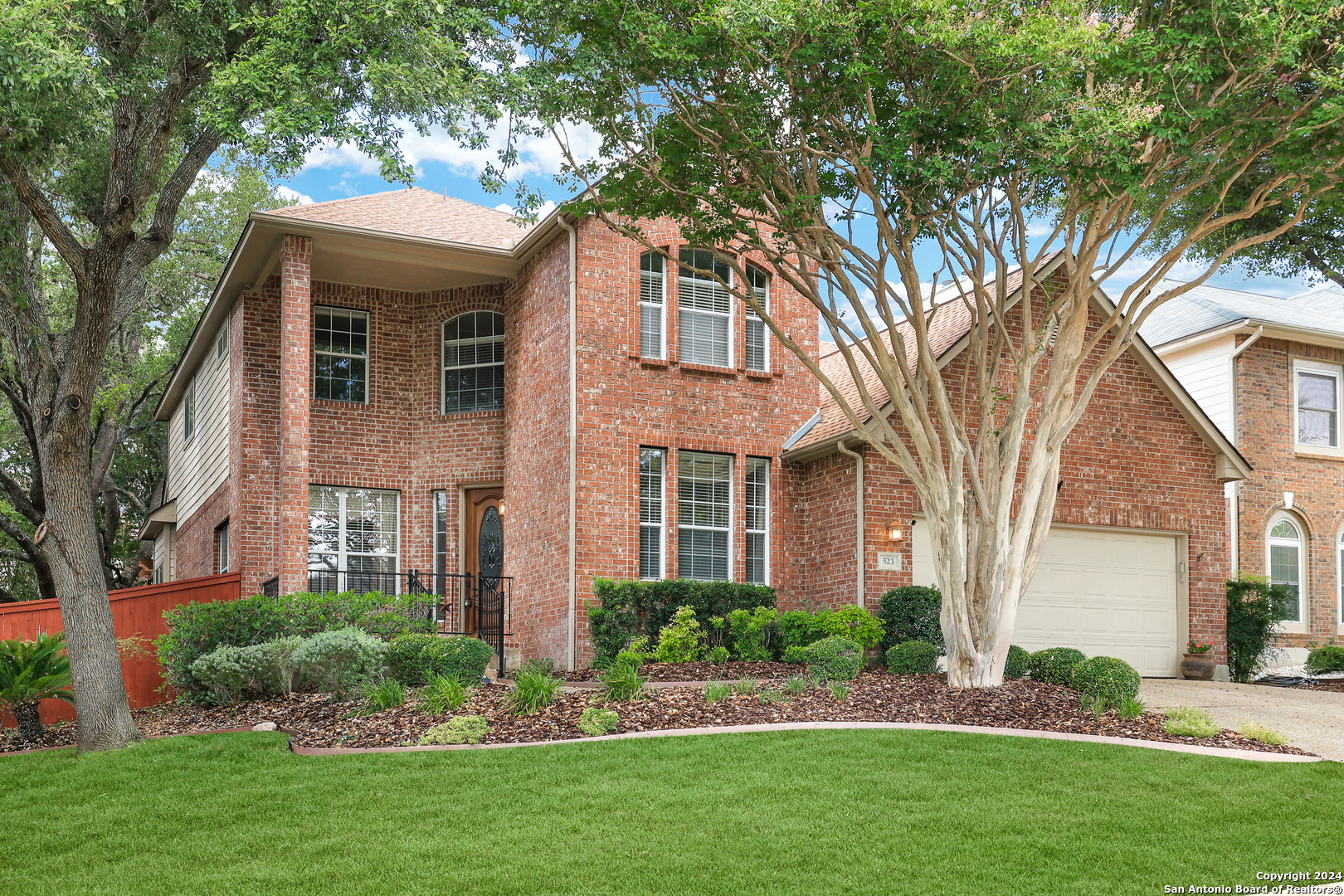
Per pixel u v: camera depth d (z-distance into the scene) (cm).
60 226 1039
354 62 1095
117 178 1097
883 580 1580
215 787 838
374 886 609
